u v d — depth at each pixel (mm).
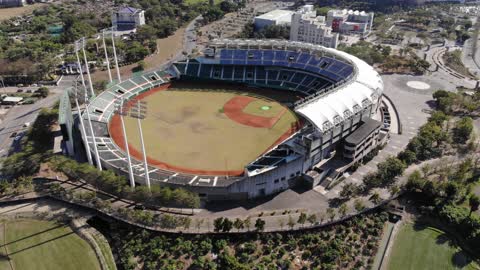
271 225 98500
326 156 125125
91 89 165375
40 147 132500
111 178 106938
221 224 94750
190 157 129125
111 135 143875
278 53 198000
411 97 182250
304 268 86375
